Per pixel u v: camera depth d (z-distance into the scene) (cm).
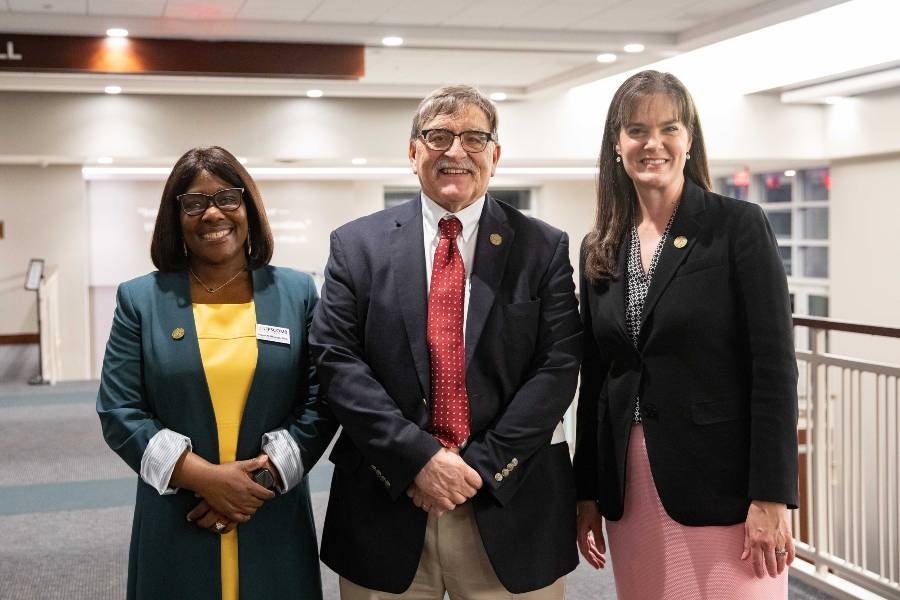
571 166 1362
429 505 212
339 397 216
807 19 1037
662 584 225
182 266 238
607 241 232
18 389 975
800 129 1224
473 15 761
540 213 1748
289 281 244
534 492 224
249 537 228
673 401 219
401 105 1150
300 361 237
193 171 230
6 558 445
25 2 696
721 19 776
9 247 1366
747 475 216
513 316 222
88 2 698
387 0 705
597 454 241
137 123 1076
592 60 916
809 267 1394
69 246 1380
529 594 224
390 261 226
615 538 237
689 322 216
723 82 1196
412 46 837
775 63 1132
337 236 235
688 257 219
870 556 696
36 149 1055
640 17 774
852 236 1225
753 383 212
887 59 955
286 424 235
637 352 224
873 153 1151
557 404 220
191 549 225
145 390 232
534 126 1177
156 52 793
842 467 393
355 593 226
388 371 221
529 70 986
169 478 219
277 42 814
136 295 234
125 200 1479
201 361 227
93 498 553
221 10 734
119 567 431
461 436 218
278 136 1116
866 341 1202
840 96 1145
